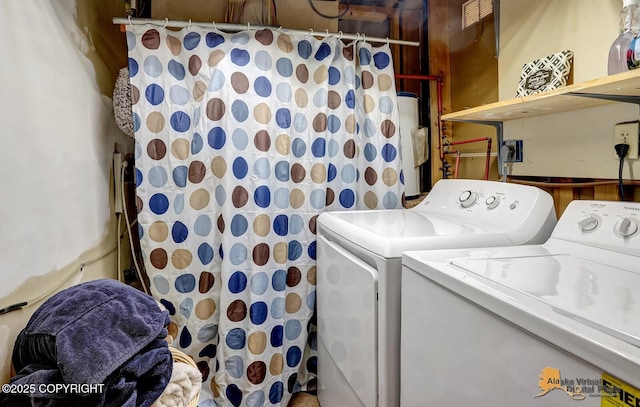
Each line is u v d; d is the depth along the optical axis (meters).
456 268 0.91
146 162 1.68
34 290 1.04
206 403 1.76
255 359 1.75
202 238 1.76
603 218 1.10
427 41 2.26
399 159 2.00
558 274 0.86
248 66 1.73
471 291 0.78
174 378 0.99
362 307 1.24
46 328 0.81
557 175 1.46
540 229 1.29
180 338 1.78
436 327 0.91
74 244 1.31
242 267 1.76
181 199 1.73
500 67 1.74
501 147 1.74
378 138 1.96
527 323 0.64
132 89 1.65
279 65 1.78
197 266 1.77
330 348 1.60
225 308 1.75
